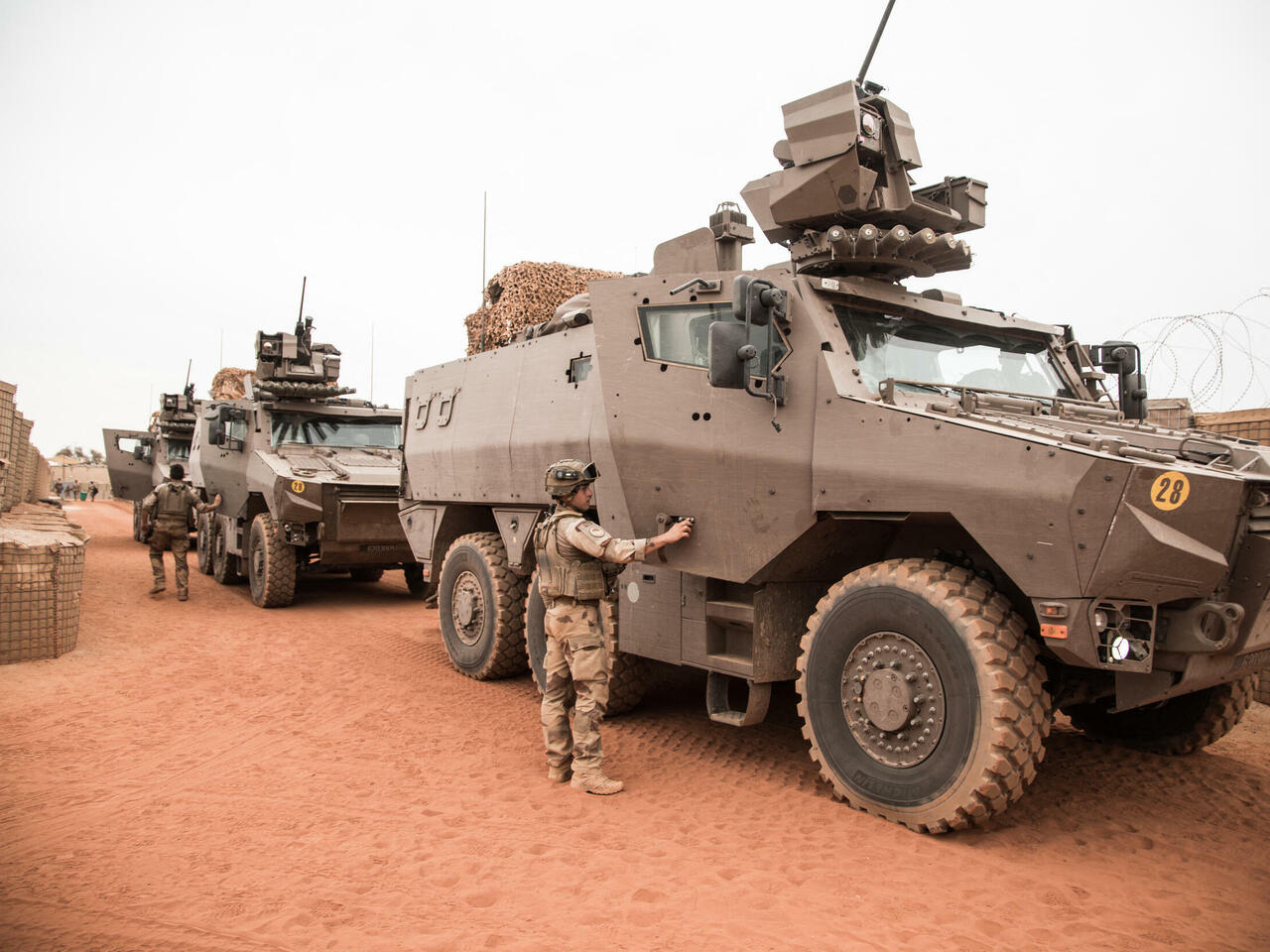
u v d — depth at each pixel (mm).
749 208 5254
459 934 2896
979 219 5320
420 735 5406
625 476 5020
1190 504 3143
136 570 13734
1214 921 3025
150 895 3201
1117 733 5188
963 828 3736
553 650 4531
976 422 3670
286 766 4766
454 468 7375
